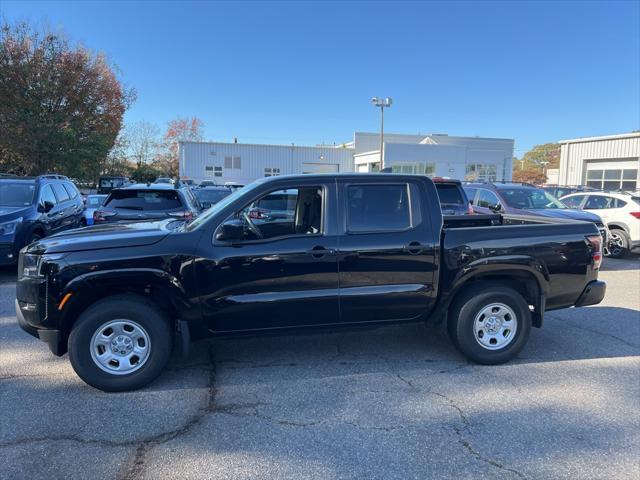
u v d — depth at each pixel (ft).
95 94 94.68
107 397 12.69
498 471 9.56
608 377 14.28
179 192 29.25
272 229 15.05
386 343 17.08
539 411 12.08
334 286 14.05
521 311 15.05
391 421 11.53
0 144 80.89
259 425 11.29
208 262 13.26
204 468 9.57
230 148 153.69
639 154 81.51
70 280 12.56
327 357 15.72
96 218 27.86
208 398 12.69
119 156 169.58
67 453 10.03
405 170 137.80
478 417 11.75
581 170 92.58
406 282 14.46
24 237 28.07
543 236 15.19
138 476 9.29
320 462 9.81
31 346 16.57
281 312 13.88
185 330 13.39
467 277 14.71
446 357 15.80
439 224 14.67
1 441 10.47
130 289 13.28
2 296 23.93
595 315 21.22
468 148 143.23
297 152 161.17
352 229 14.17
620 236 38.42
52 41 88.22
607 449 10.38
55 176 36.24
